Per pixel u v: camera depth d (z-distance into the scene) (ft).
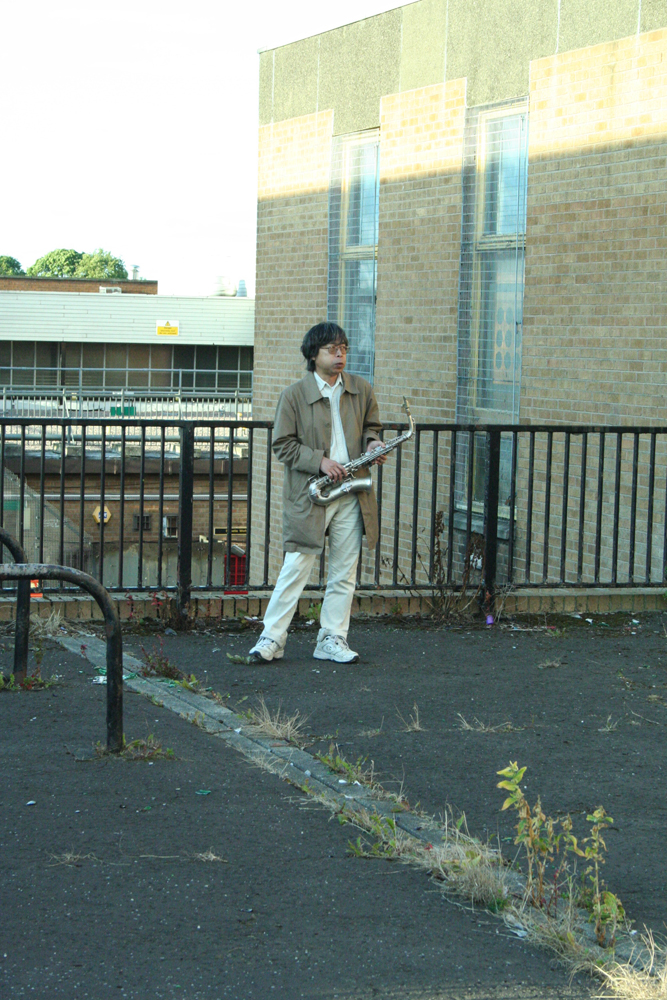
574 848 10.66
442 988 9.20
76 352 154.61
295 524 19.51
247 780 13.80
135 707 16.62
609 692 18.43
